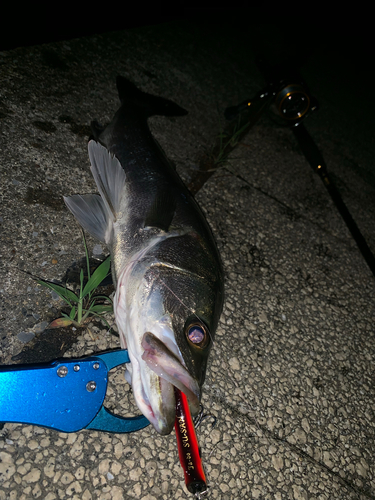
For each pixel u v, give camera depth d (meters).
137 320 0.38
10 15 0.67
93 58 0.67
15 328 0.41
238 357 0.48
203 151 0.67
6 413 0.34
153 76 0.72
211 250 0.45
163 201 0.47
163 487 0.38
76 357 0.42
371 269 0.64
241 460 0.42
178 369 0.34
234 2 1.01
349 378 0.54
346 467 0.47
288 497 0.42
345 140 0.91
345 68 1.12
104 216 0.49
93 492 0.36
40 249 0.46
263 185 0.69
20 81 0.57
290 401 0.48
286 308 0.56
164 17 0.85
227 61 0.86
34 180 0.50
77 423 0.36
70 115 0.58
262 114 0.79
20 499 0.34
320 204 0.72
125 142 0.55
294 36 1.08
